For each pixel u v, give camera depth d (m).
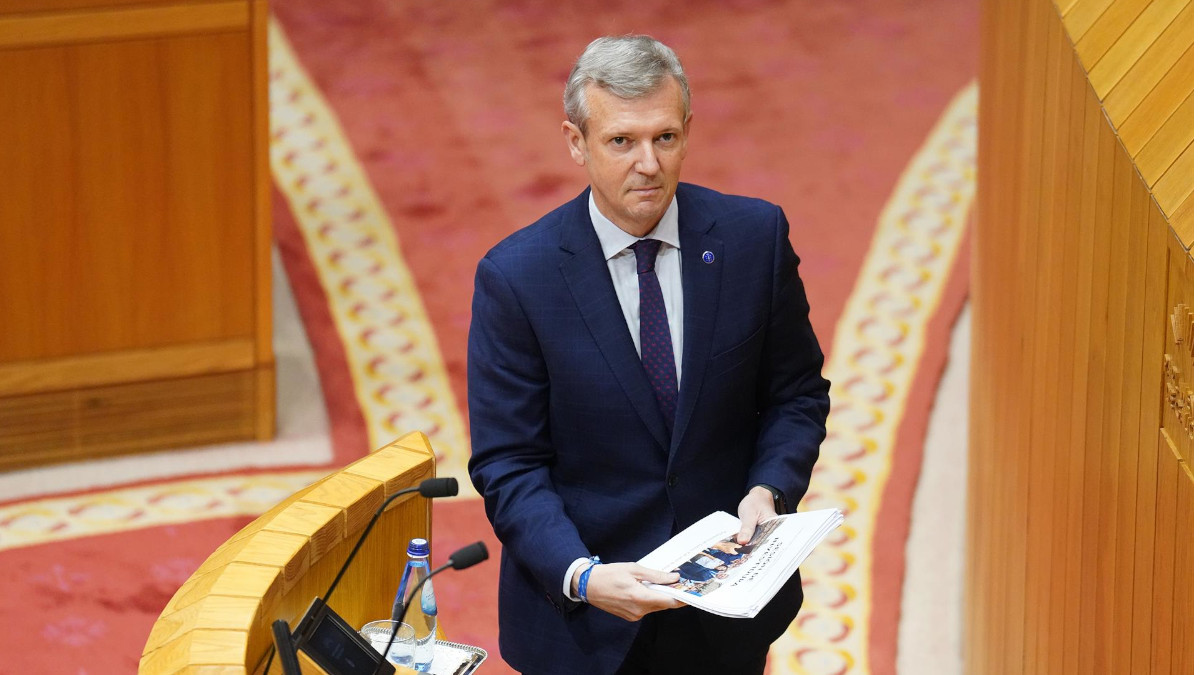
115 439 19.73
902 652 15.83
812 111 29.94
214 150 19.17
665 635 9.44
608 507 9.22
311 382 21.56
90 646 15.57
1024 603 11.17
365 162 27.81
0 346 18.83
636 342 9.10
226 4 18.61
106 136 18.56
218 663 7.16
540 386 9.16
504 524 9.03
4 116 17.98
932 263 24.67
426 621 9.09
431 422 20.70
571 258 8.97
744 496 9.51
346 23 33.41
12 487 18.86
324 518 8.62
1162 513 7.02
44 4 17.69
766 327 9.32
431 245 25.23
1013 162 12.00
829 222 25.98
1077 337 9.04
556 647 9.33
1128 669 7.72
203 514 18.39
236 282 19.77
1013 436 11.88
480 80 31.14
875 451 19.81
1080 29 9.20
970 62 31.97
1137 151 7.62
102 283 19.12
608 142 8.29
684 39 33.12
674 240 9.03
